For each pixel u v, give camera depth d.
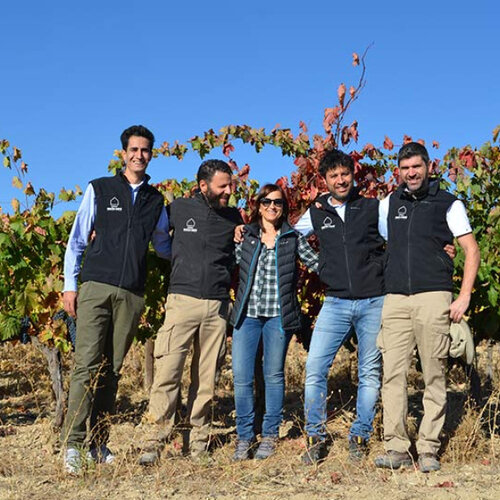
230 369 8.27
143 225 4.44
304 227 4.67
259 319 4.55
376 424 4.97
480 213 5.75
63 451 4.57
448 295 4.17
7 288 5.76
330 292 4.49
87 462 4.32
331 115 5.47
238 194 5.98
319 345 4.48
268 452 4.57
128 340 4.48
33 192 5.96
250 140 6.36
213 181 4.42
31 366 8.11
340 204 4.47
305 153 5.96
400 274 4.20
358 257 4.38
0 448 5.10
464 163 5.74
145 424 5.59
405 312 4.22
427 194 4.20
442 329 4.14
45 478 4.34
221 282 4.52
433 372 4.23
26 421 6.03
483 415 5.59
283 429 5.54
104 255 4.36
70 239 4.47
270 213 4.50
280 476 4.28
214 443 5.09
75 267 4.48
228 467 4.38
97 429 4.53
